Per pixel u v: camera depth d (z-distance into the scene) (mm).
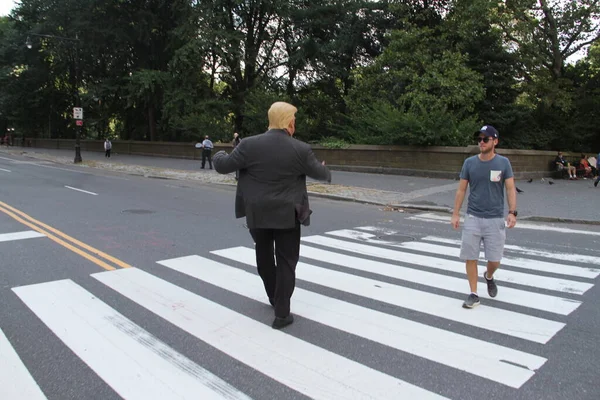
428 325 4059
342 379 3109
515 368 3297
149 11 31172
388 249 7070
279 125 3848
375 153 20109
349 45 26828
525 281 5441
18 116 48531
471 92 19078
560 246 7523
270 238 4117
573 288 5184
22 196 11992
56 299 4547
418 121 18203
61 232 7691
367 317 4230
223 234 7867
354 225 9281
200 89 30141
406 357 3443
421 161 18750
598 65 24188
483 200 4496
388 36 21938
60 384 3020
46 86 45719
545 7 23156
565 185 17000
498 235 4504
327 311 4375
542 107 23531
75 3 32500
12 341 3625
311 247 7141
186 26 27531
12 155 34062
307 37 27516
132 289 4887
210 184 17156
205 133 28203
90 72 37438
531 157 19781
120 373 3162
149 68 34750
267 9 28188
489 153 4469
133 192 13766
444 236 8234
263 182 3762
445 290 5051
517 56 21188
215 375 3150
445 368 3283
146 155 34156
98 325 3949
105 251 6500
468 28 20469
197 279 5277
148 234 7750
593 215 10375
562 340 3781
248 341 3686
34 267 5629
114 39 32219
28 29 41531
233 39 27438
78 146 27391
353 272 5727
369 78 22875
